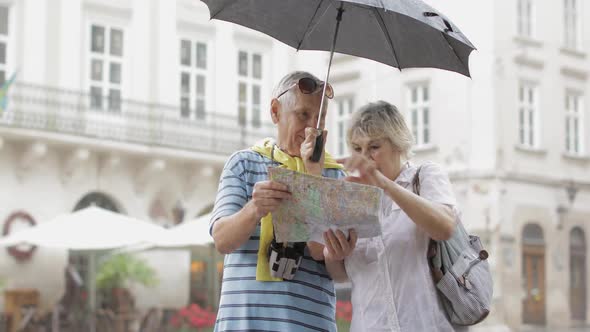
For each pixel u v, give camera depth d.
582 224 28.25
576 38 29.19
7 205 19.73
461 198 26.44
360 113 3.82
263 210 3.28
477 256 3.74
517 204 26.31
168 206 22.23
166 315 17.88
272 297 3.63
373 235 3.38
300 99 3.75
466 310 3.62
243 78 23.98
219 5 4.15
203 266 22.17
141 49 22.14
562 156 28.02
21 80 20.19
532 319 26.27
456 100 26.69
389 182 3.45
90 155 21.03
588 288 28.08
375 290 3.70
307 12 4.10
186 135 22.42
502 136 26.19
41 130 19.83
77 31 21.14
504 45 26.61
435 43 3.96
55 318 17.81
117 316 18.42
